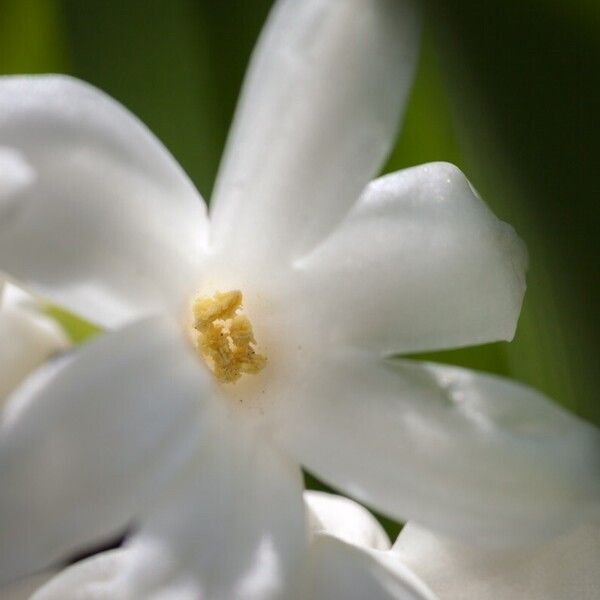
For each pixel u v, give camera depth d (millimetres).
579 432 147
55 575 149
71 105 146
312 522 151
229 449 149
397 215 150
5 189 144
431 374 149
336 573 148
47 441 143
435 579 151
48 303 158
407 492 148
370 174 148
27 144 145
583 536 151
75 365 145
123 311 149
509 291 148
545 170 151
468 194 149
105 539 146
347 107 147
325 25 146
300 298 152
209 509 147
